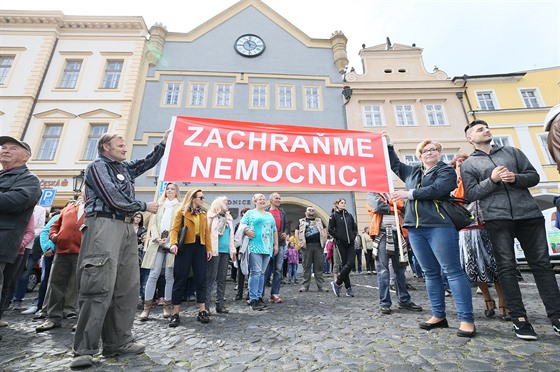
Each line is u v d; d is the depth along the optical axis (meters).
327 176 3.80
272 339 2.77
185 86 15.64
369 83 16.41
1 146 2.81
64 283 3.62
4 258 2.57
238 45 16.84
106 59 15.69
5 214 2.63
